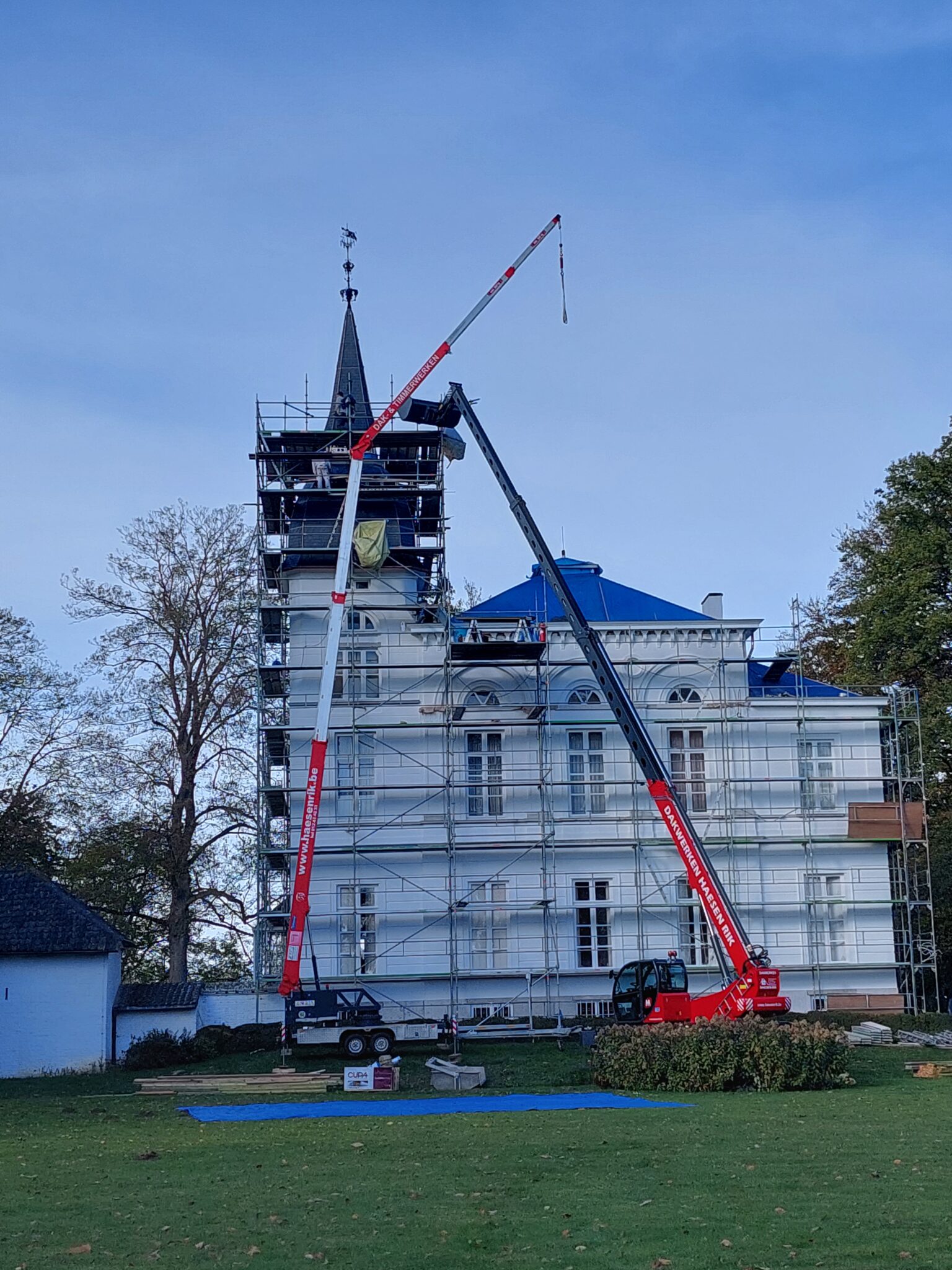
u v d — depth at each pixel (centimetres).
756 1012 3391
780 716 4731
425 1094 3098
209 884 5325
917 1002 4788
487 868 4553
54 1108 3070
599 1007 4475
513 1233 1362
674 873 4588
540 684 4688
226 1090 3331
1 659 5169
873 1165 1770
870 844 4688
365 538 4766
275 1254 1287
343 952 4472
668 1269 1202
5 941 4172
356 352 5672
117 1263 1256
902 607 5219
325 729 4147
